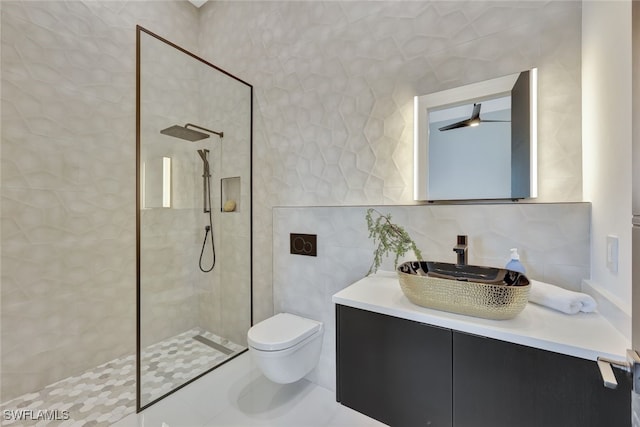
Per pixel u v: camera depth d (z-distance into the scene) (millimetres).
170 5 2445
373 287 1291
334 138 1792
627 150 808
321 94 1839
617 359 671
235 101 2189
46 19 1763
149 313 1988
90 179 1962
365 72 1676
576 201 1168
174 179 2115
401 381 1003
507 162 1309
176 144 2104
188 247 2275
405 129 1558
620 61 849
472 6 1382
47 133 1770
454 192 1430
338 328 1167
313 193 1882
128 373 1924
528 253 1183
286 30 2002
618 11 860
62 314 1838
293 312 1891
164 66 1944
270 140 2080
